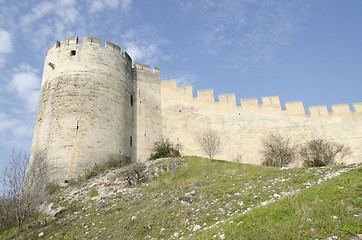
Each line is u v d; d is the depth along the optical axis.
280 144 26.56
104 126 23.56
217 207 10.30
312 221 7.27
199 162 21.78
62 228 12.05
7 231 13.44
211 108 31.56
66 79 24.03
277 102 31.95
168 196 13.20
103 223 11.32
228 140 29.84
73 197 16.36
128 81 28.58
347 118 30.94
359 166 12.49
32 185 15.79
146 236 9.14
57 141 21.58
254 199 10.41
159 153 24.69
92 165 21.64
